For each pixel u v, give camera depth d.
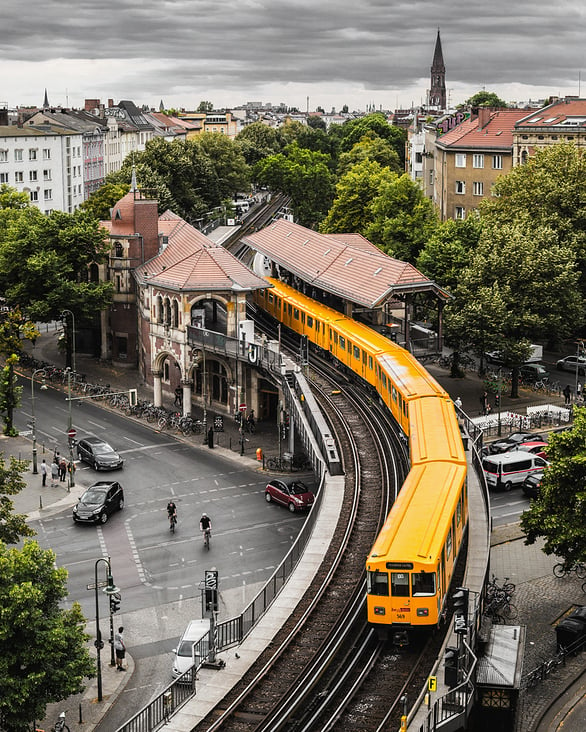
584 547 60.03
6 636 46.16
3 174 188.62
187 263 106.25
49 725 53.03
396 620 49.56
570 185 121.31
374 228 137.38
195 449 97.06
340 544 62.66
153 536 77.00
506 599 61.94
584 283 119.38
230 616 63.41
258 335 112.00
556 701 52.44
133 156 191.50
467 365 121.75
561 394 111.12
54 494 86.12
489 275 108.12
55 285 120.56
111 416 107.56
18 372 122.88
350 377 97.75
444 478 59.19
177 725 43.97
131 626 63.44
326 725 43.12
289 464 91.25
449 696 43.19
